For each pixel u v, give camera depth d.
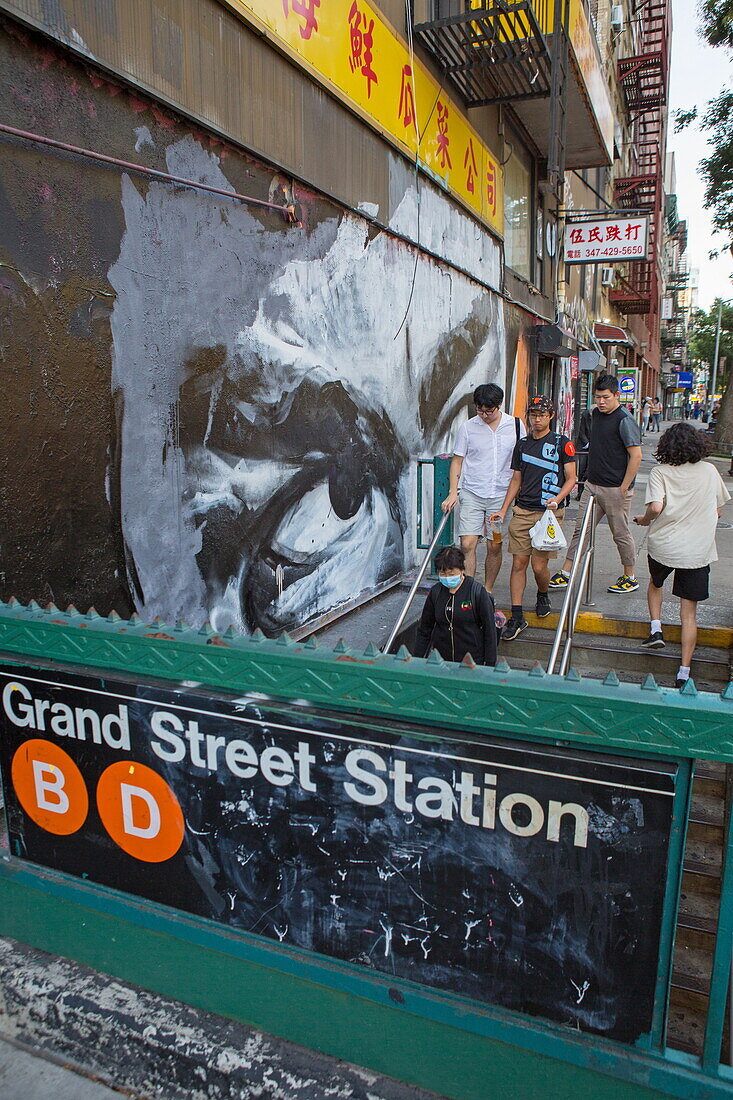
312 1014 2.07
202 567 4.20
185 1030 2.18
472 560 5.69
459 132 8.22
